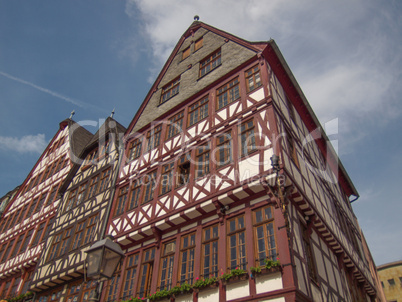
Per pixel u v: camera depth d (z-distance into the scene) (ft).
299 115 40.81
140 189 37.73
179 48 50.75
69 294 38.24
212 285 24.77
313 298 23.65
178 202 31.55
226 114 33.88
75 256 39.83
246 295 22.85
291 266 21.91
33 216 57.41
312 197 31.96
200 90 39.63
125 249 34.71
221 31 44.80
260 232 25.11
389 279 94.12
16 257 52.85
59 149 67.15
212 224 28.50
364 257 48.60
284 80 38.37
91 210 43.37
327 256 31.71
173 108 41.60
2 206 74.90
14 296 46.60
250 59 36.27
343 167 53.62
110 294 32.30
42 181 64.03
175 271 28.09
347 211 50.75
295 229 25.66
